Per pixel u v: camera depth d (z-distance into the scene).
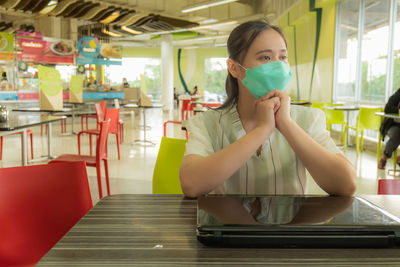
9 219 1.19
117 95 13.05
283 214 0.72
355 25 7.57
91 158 3.26
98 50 12.49
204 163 0.94
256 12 15.82
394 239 0.64
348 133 6.98
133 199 0.96
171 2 13.22
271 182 1.12
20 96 10.35
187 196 0.98
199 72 24.28
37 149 6.40
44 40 11.18
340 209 0.76
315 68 9.62
